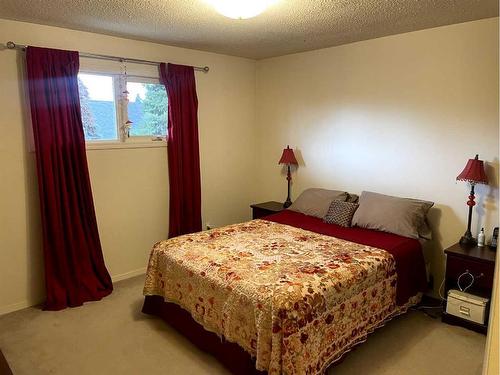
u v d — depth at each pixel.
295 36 3.23
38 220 2.98
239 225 3.27
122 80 3.35
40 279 3.05
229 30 3.01
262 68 4.38
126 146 3.42
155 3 2.33
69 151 2.97
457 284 2.72
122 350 2.42
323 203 3.58
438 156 3.07
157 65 3.54
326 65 3.74
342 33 3.13
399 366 2.25
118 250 3.50
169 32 3.08
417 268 2.80
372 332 2.47
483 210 2.87
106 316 2.85
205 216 4.20
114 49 3.23
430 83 3.04
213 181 4.21
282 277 2.12
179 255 2.55
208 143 4.09
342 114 3.68
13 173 2.84
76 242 3.07
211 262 2.38
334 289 2.07
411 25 2.89
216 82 4.06
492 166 2.80
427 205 3.06
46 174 2.85
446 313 2.73
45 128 2.82
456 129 2.95
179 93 3.63
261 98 4.46
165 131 3.76
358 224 3.18
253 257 2.46
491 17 2.67
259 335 1.90
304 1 2.31
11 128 2.79
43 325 2.72
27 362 2.29
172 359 2.33
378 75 3.36
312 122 3.96
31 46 2.74
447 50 2.92
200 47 3.68
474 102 2.84
